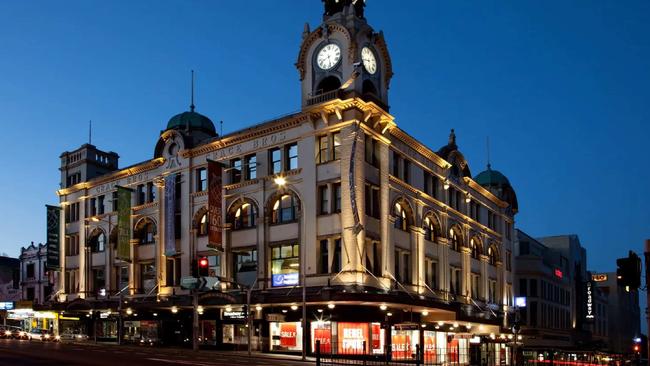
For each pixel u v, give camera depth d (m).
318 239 48.25
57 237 71.75
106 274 65.94
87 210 69.69
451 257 63.94
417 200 56.47
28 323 75.62
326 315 46.81
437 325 53.94
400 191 53.75
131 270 61.88
